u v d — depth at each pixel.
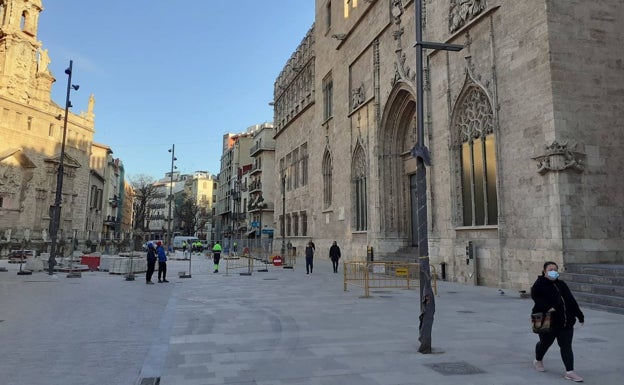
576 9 14.52
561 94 13.91
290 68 50.12
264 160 67.06
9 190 54.88
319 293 15.37
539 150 14.27
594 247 13.41
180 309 11.79
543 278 5.88
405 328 9.05
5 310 11.61
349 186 31.64
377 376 5.76
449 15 19.45
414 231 26.06
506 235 15.72
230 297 14.34
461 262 18.28
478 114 17.98
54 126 61.94
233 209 82.56
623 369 6.07
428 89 21.17
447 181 19.48
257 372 5.98
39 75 60.62
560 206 13.34
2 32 56.53
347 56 32.84
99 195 79.75
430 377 5.70
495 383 5.46
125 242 66.69
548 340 5.85
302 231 44.34
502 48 16.25
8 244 42.19
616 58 14.62
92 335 8.59
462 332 8.59
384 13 26.20
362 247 29.31
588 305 11.49
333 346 7.51
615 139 14.16
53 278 21.20
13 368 6.30
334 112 35.34
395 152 26.92
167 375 5.87
